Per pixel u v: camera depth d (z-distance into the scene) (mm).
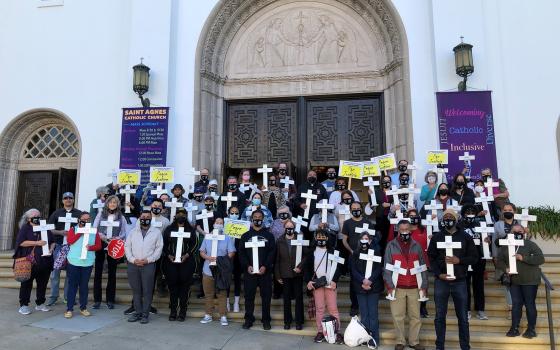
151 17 10445
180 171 10086
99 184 10539
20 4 11680
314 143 10695
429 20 9773
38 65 11336
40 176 11555
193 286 7855
